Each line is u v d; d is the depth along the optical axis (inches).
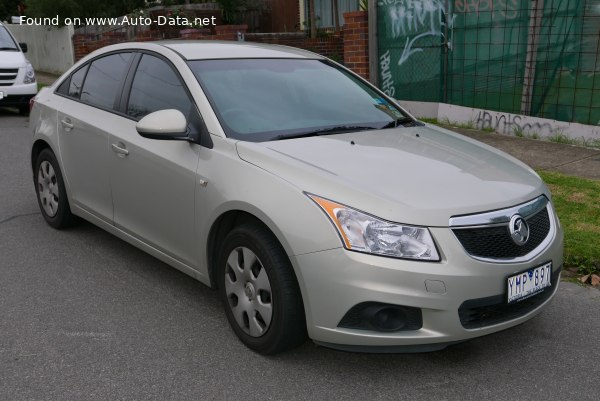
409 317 127.1
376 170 141.9
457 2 376.8
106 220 197.5
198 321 164.1
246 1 670.5
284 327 136.9
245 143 152.4
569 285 187.2
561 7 330.3
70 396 131.3
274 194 136.9
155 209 172.6
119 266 199.6
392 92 425.4
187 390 133.7
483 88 375.6
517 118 356.5
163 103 176.1
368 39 424.8
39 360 144.9
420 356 147.9
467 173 146.6
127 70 195.3
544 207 149.0
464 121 384.2
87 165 200.7
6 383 135.6
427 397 132.0
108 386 135.0
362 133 169.6
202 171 154.8
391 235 126.0
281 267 135.9
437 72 395.5
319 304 129.6
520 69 354.9
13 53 542.9
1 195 277.1
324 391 133.9
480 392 133.9
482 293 128.7
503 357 147.9
